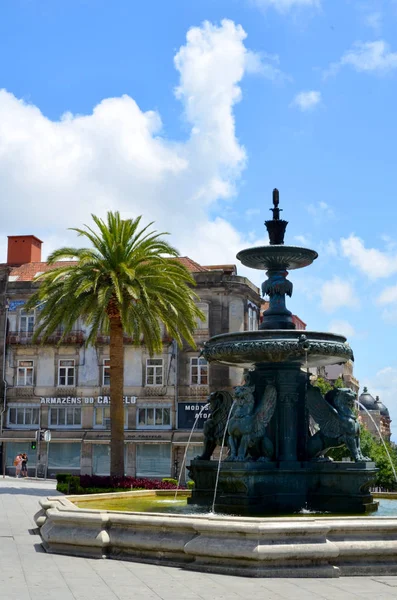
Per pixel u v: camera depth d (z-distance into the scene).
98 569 10.54
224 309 55.34
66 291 33.28
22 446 56.75
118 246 33.50
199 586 9.30
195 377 55.16
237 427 14.20
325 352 14.26
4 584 9.52
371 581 9.68
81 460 55.50
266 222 16.30
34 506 24.67
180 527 10.73
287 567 9.99
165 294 34.69
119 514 11.61
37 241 64.81
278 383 14.88
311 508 14.16
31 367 57.56
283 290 15.88
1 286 58.31
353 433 14.53
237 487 13.73
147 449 54.78
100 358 56.59
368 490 14.31
